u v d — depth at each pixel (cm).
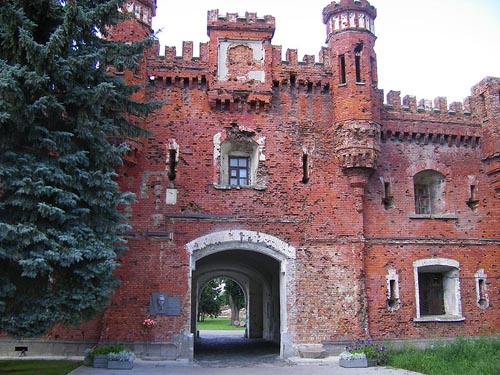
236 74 2472
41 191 1516
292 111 2497
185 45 2486
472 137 2680
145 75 2412
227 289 6469
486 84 2694
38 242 1512
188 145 2392
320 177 2433
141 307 2208
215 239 2306
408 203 2520
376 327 2333
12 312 1553
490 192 2642
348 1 2564
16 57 1588
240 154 2508
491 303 2500
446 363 1819
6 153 1555
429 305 2558
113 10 1767
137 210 2294
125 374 1744
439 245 2498
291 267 2320
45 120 1655
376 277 2389
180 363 2102
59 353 2183
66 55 1675
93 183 1655
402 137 2591
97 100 1659
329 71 2550
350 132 2409
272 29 2528
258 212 2358
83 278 1620
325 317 2289
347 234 2380
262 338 3597
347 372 1825
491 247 2564
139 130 1894
